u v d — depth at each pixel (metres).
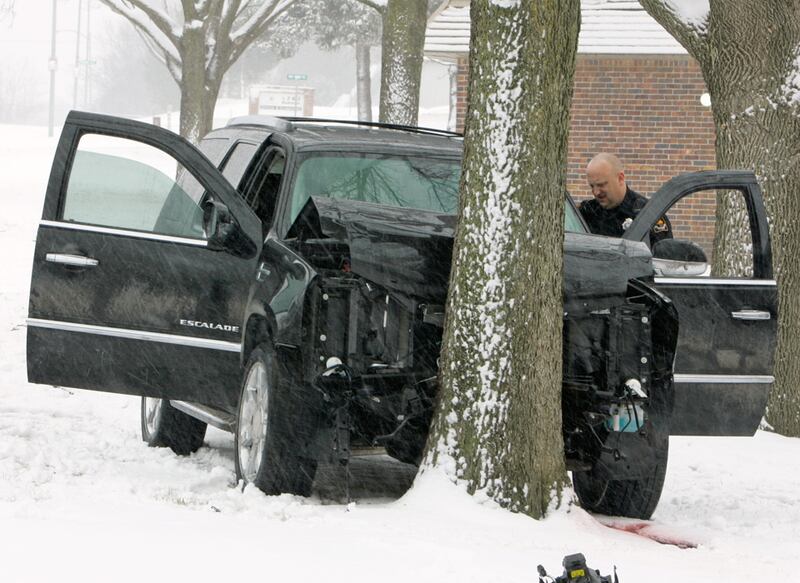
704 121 60.56
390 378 20.12
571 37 20.00
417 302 20.73
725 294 22.48
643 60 60.66
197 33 65.81
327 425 19.59
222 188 22.02
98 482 20.52
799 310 33.44
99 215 22.14
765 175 33.34
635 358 20.53
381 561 15.41
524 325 19.70
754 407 22.62
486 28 19.83
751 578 17.11
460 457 19.80
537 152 19.66
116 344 21.89
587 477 22.61
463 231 19.95
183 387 22.05
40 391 32.31
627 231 23.16
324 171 23.08
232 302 21.81
